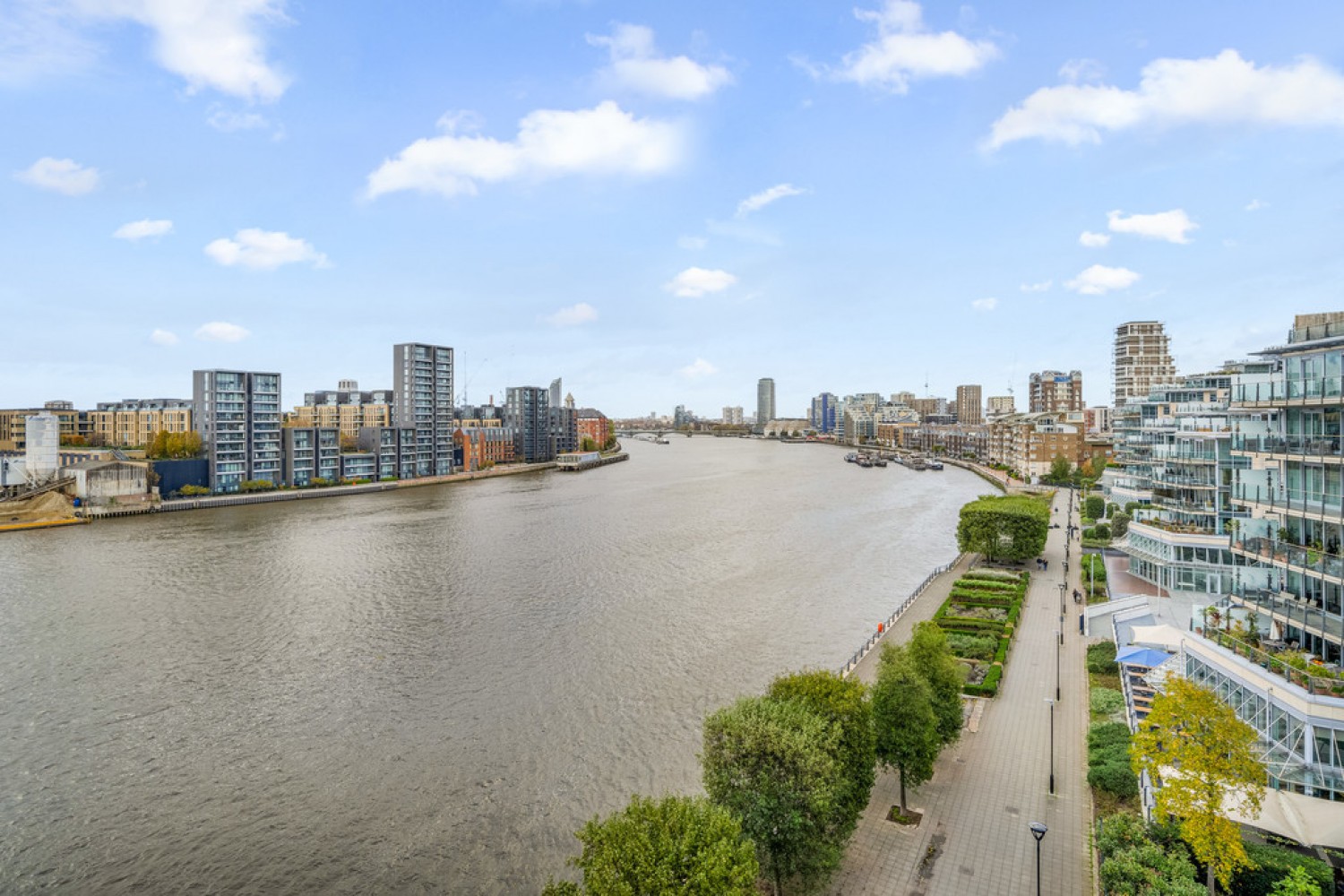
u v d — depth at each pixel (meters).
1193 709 29.31
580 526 140.88
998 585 87.38
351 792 44.97
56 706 56.66
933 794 41.38
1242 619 44.62
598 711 55.53
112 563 106.12
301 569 102.38
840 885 33.53
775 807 31.83
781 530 135.75
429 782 45.91
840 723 37.00
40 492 145.50
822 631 74.12
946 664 45.00
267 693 59.09
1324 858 29.67
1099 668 59.53
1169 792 28.95
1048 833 37.25
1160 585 81.25
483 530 135.38
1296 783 31.00
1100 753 43.44
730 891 24.83
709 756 35.06
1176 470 85.25
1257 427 49.78
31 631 74.19
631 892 24.97
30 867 38.44
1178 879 28.55
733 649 68.88
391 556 111.06
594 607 83.25
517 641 71.31
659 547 119.25
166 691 59.47
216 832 41.22
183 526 140.12
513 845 39.88
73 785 45.88
